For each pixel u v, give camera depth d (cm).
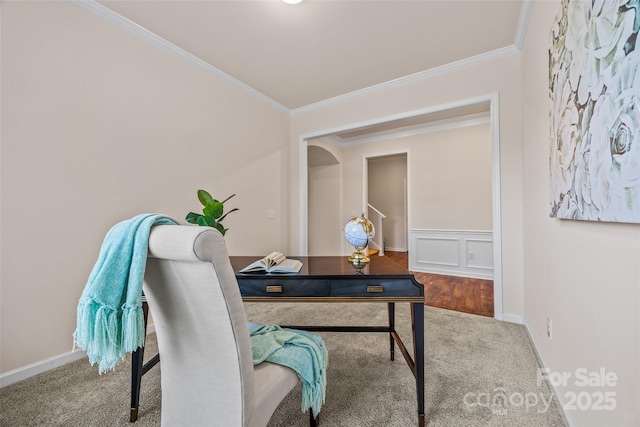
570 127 108
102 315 70
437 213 458
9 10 156
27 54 163
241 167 317
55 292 174
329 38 235
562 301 128
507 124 246
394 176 721
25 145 162
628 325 73
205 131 275
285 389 96
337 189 550
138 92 220
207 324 79
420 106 295
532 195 196
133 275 73
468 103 266
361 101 337
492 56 254
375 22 215
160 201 235
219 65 277
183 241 69
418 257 475
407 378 158
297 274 128
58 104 176
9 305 157
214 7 198
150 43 228
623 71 70
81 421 126
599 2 82
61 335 176
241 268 150
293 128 394
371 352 190
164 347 91
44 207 170
